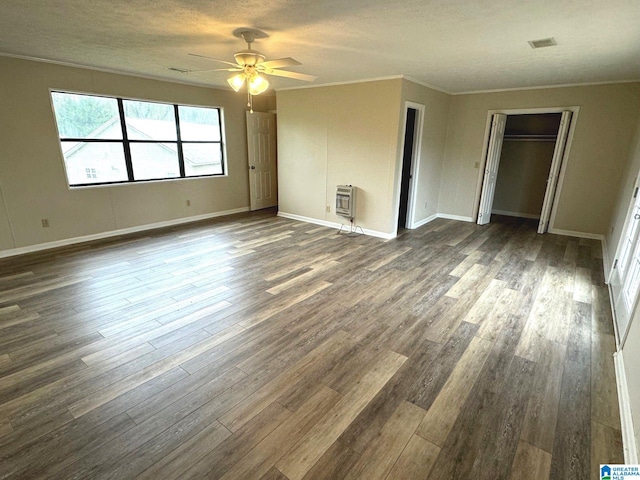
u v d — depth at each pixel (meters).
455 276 3.86
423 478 1.55
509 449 1.69
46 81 4.26
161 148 5.68
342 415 1.90
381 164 5.16
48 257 4.29
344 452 1.67
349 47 3.37
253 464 1.60
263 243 5.02
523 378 2.21
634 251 2.89
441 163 6.49
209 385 2.12
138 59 4.12
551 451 1.68
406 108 4.95
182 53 3.79
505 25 2.67
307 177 6.13
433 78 4.89
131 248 4.70
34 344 2.51
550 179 5.43
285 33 2.98
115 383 2.12
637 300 2.24
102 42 3.40
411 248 4.84
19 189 4.27
